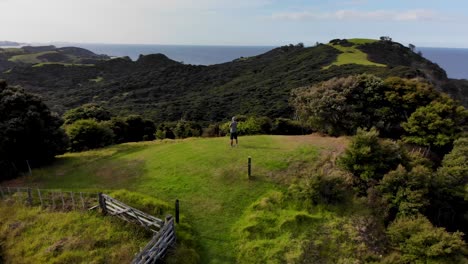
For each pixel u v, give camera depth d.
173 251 13.23
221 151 23.56
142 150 27.73
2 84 26.20
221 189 18.50
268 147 23.94
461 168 19.42
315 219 15.65
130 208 14.80
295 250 13.84
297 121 42.28
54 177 22.34
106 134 33.81
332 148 22.73
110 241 13.74
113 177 21.28
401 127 27.86
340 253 13.88
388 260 13.38
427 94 28.20
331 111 27.61
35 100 26.22
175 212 15.93
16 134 23.25
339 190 17.11
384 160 18.66
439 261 12.79
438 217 17.67
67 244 13.67
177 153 24.31
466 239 17.00
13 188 19.73
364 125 27.69
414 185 16.67
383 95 28.62
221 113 75.25
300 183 17.94
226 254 13.85
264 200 17.05
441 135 24.81
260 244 14.16
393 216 16.31
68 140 28.50
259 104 75.00
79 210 16.30
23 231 15.16
